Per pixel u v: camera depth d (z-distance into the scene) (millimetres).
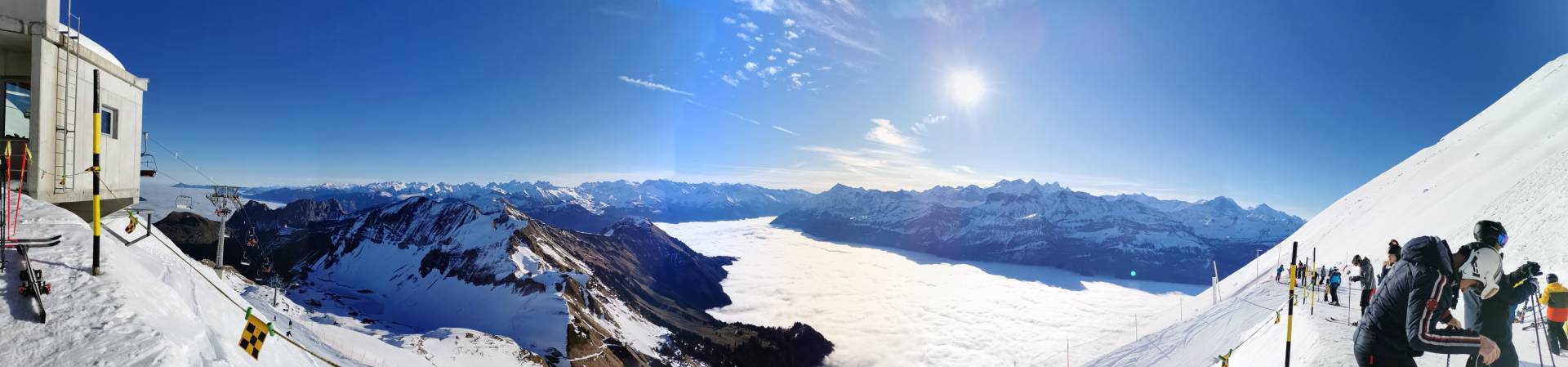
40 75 13891
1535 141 59438
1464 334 5562
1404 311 5918
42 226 10320
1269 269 68000
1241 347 24438
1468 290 7668
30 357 6582
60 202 14570
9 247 8523
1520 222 33312
